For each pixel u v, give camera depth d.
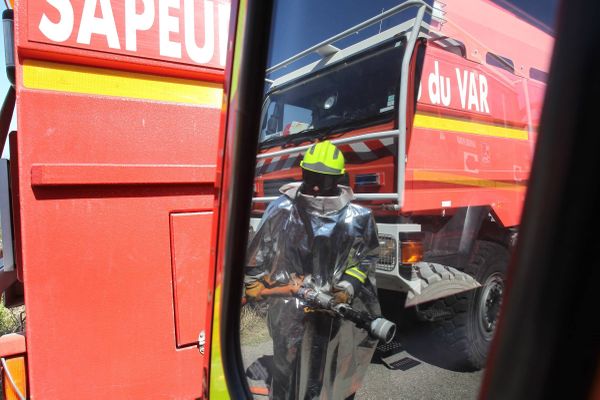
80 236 2.03
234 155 1.34
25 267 1.93
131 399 2.14
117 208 2.11
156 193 2.19
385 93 2.27
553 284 0.72
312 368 1.53
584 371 0.68
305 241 1.62
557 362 0.71
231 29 1.38
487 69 1.59
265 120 1.49
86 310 2.04
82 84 2.05
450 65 1.86
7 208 2.18
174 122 2.23
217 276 1.39
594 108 0.68
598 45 0.68
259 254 1.49
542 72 0.86
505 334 0.79
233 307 1.38
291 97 2.09
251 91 1.33
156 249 2.19
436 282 1.44
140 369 2.16
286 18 1.42
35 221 1.95
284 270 1.59
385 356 1.42
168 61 2.21
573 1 0.72
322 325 1.57
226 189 1.36
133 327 2.14
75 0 2.01
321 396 1.53
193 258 2.27
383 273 1.72
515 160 1.26
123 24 2.11
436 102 1.95
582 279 0.69
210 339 1.44
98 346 2.07
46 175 1.94
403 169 2.08
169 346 2.22
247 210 1.37
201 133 2.29
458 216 1.65
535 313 0.74
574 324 0.69
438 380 1.25
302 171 1.65
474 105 1.67
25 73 1.94
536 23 1.08
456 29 1.81
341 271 1.64
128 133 2.13
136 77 2.16
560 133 0.73
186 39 2.26
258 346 1.45
